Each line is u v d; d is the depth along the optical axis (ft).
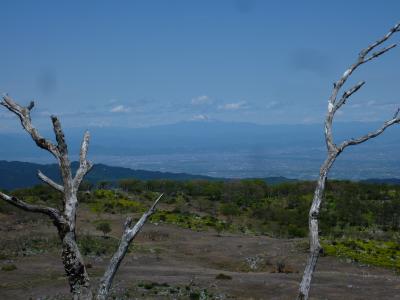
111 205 295.69
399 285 137.18
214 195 360.69
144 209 296.51
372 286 135.64
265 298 118.52
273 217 302.04
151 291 119.75
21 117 27.12
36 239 197.98
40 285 125.39
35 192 300.40
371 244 211.82
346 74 29.91
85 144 27.91
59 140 26.30
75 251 25.43
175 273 149.89
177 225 259.39
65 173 26.27
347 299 119.55
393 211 282.77
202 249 203.92
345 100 30.01
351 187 355.77
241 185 374.22
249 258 186.80
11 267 149.38
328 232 245.45
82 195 312.50
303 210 306.14
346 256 185.68
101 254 177.47
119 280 131.95
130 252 187.62
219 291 123.24
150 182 372.58
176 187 370.94
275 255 190.70
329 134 29.66
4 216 255.91
